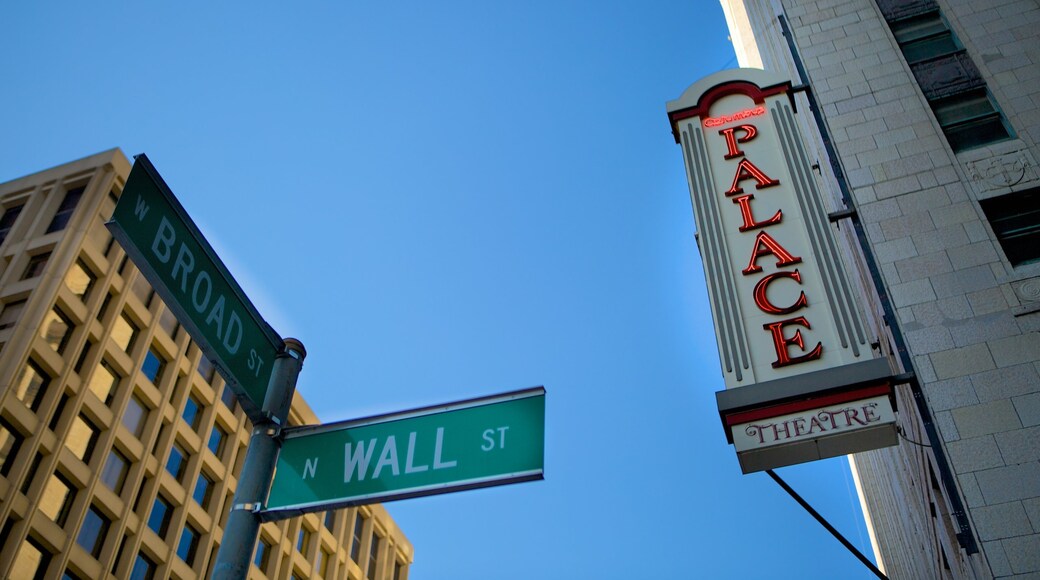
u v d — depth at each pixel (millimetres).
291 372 7871
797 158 18453
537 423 7238
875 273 17375
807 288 16188
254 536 6992
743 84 20281
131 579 44375
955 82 20438
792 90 20062
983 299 15906
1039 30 20781
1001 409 14273
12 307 46469
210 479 52344
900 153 19016
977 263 16516
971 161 18469
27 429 41812
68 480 42969
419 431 7395
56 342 45500
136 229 6566
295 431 7551
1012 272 16188
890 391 14422
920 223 17531
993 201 17703
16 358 42719
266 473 7266
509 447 7141
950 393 14711
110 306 49312
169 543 47062
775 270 16641
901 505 40844
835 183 26391
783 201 17781
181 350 52969
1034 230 17062
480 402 7453
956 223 17328
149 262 6629
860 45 21797
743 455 14438
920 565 40562
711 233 17641
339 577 61906
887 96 20328
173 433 49906
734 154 18922
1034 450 13656
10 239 51281
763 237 17156
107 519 44375
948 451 14070
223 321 7289
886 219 17812
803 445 14266
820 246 16766
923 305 16172
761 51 39031
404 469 7180
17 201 54719
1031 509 13039
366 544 67250
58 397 43844
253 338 7625
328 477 7234
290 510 7078
